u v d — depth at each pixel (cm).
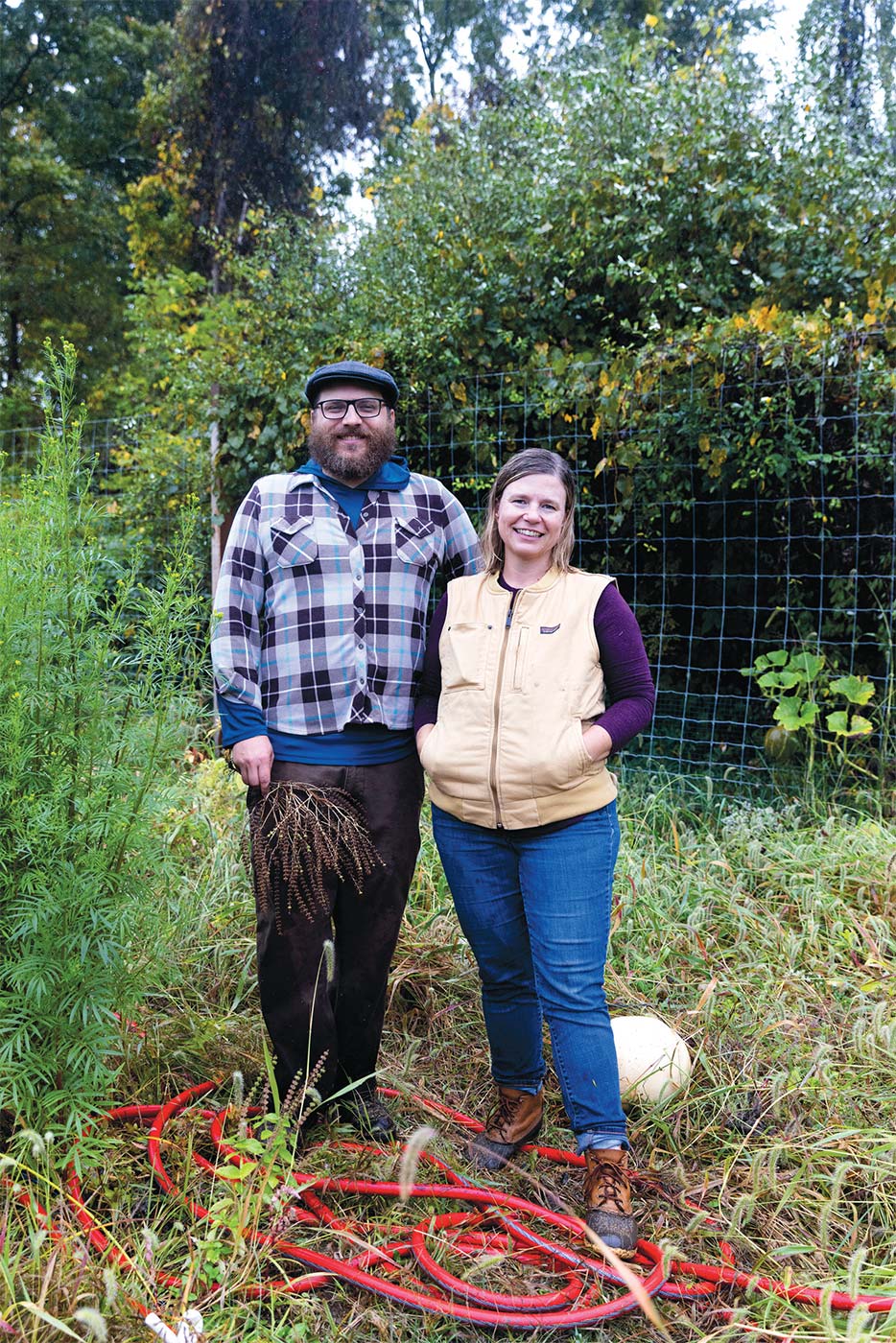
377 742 235
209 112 1517
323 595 232
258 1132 227
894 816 414
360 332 532
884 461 433
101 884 210
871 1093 249
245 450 554
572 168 561
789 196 526
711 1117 250
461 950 322
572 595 219
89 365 1792
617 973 312
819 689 479
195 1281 179
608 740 209
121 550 535
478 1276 195
